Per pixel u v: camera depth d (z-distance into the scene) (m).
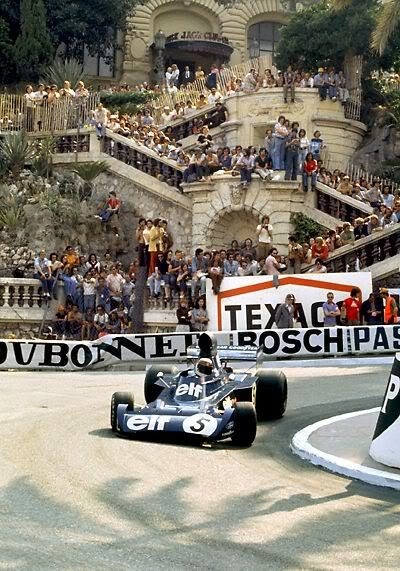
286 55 41.81
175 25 52.12
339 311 26.22
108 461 11.73
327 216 30.78
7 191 32.66
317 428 14.23
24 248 31.34
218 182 31.47
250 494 10.51
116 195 33.81
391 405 12.03
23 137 34.41
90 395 18.19
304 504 10.19
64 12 46.22
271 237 29.58
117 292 28.47
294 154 30.98
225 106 38.50
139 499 9.98
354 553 8.49
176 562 8.01
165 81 46.19
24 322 29.17
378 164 38.47
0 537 8.40
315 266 27.44
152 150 33.94
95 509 9.50
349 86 39.62
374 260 28.09
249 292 26.81
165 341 24.00
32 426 14.09
